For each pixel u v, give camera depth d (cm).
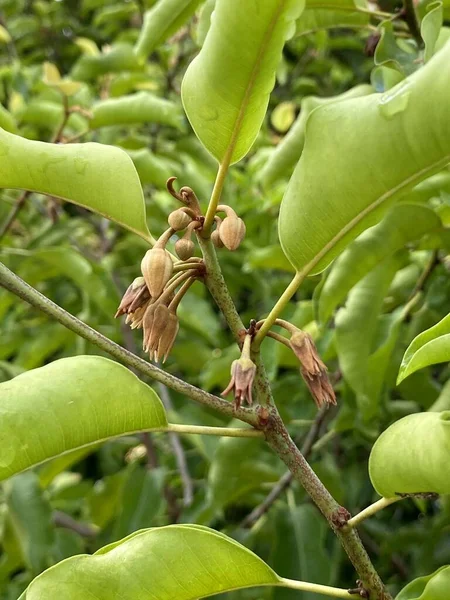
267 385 20
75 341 53
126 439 56
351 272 31
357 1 34
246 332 20
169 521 50
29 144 22
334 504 20
